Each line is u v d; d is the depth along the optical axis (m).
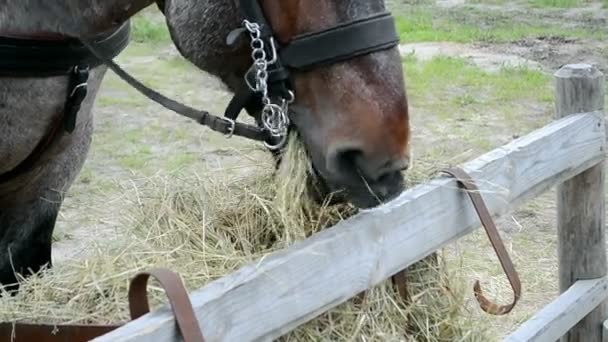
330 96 2.13
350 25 2.11
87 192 5.66
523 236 4.99
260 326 1.82
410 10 12.64
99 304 2.08
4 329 2.06
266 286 1.83
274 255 1.91
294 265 1.89
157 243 2.37
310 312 1.94
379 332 2.23
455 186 2.40
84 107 2.93
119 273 2.13
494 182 2.59
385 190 2.17
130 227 2.46
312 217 2.32
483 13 12.27
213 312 1.71
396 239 2.20
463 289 2.50
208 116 2.39
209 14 2.25
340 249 2.02
